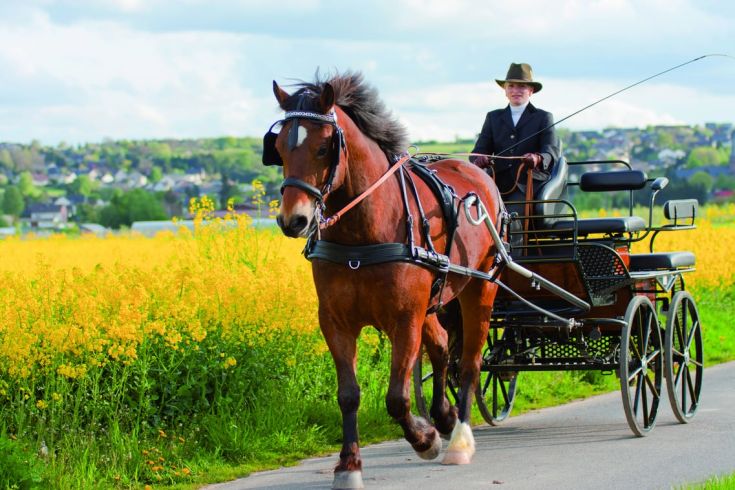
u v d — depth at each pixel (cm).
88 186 15338
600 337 980
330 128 687
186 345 941
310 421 973
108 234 2823
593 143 16162
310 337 1029
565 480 767
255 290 1002
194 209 1298
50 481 724
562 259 941
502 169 1067
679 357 1050
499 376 1080
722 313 1823
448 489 746
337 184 694
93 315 861
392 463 846
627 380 930
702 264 1895
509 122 1089
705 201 10356
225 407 912
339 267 719
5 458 712
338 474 729
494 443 938
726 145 15600
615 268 962
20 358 816
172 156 18488
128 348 851
